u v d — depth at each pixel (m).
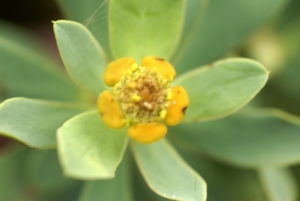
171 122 0.09
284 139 0.09
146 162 0.09
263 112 0.09
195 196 0.08
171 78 0.09
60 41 0.08
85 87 0.09
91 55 0.09
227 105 0.09
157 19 0.09
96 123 0.09
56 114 0.09
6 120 0.08
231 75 0.09
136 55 0.09
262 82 0.09
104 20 0.09
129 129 0.09
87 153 0.08
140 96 0.09
